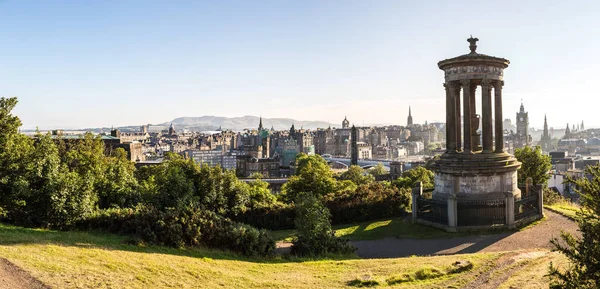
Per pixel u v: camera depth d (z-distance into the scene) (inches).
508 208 1370.6
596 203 607.2
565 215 1501.0
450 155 1546.5
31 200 1327.5
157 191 1786.4
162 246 1132.5
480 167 1462.8
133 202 1833.2
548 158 2190.0
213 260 1047.6
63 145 2571.4
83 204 1344.7
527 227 1380.4
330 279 920.3
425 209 1529.3
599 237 585.9
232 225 1270.9
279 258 1195.9
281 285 864.3
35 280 708.7
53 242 998.4
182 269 907.4
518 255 1032.8
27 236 1045.2
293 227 1779.0
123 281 778.8
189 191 1722.4
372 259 1125.1
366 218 1761.8
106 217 1333.7
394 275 909.8
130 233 1246.9
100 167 1935.3
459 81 1537.9
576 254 602.5
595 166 641.6
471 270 942.4
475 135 1670.8
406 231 1467.8
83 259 873.5
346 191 1993.1
